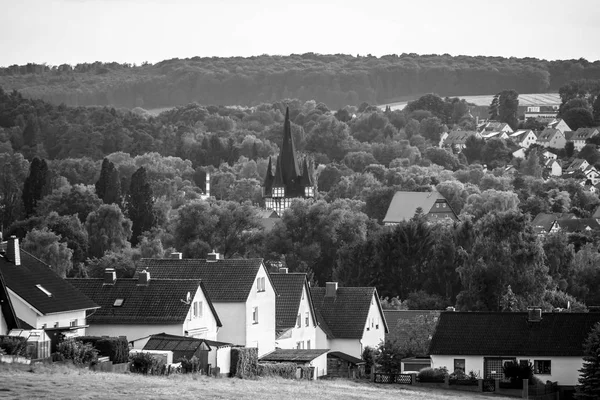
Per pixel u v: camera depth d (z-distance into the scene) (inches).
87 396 4431.6
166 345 6225.4
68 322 6299.2
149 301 6973.4
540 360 7032.5
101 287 7111.2
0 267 6122.1
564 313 7293.3
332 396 5364.2
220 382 5467.5
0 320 5629.9
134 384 4879.4
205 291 7170.3
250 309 7450.8
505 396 6609.3
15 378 4694.9
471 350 7076.8
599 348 6496.1
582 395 6486.2
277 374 6628.9
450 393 6496.1
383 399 5487.2
